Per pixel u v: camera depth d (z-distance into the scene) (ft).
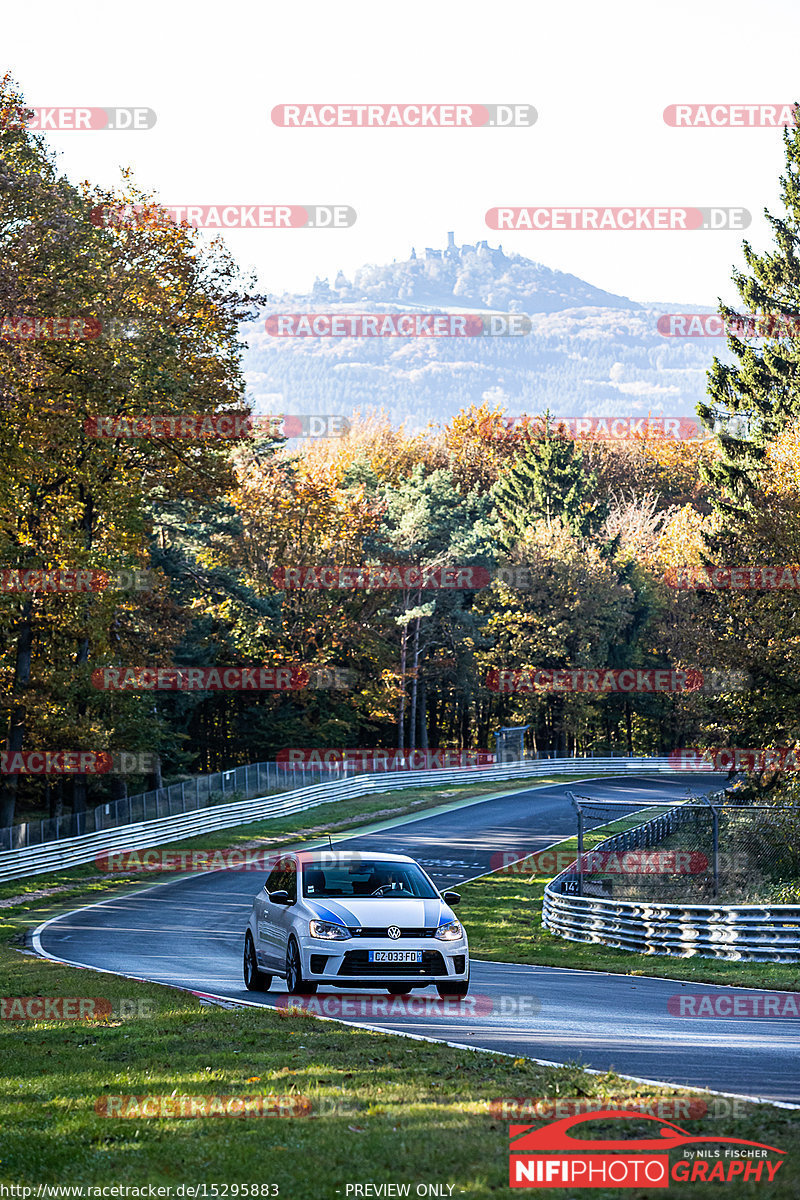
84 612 336.90
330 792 513.86
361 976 116.06
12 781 359.46
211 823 428.97
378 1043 88.89
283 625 590.55
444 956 118.52
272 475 593.01
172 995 121.70
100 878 345.72
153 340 297.33
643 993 135.64
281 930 124.06
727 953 170.60
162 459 325.83
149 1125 63.77
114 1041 93.15
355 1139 59.72
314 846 411.34
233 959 180.14
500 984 145.79
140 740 410.52
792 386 445.37
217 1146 59.06
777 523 284.41
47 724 351.46
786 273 452.76
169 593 486.79
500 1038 96.12
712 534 437.58
